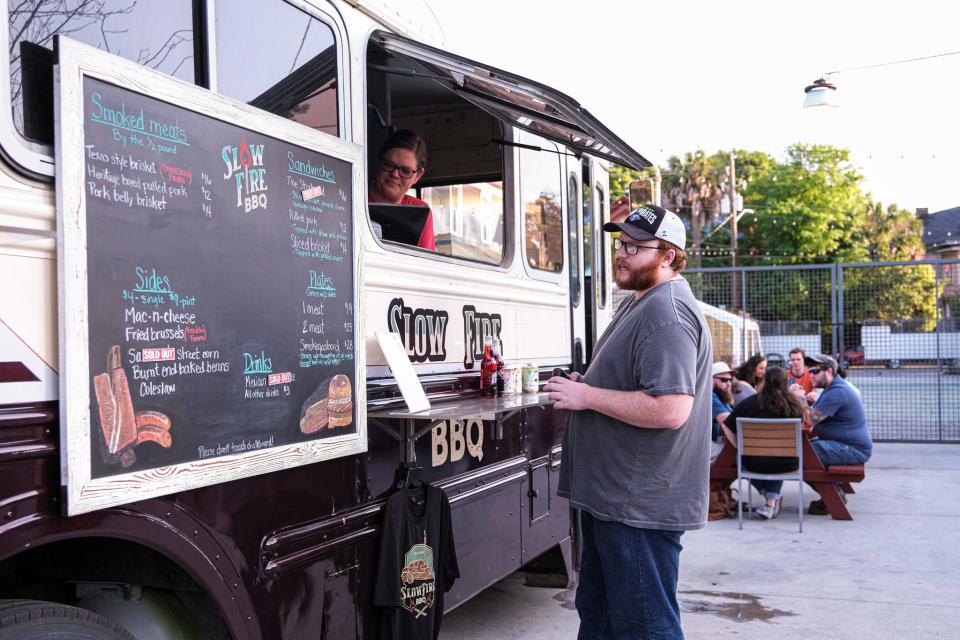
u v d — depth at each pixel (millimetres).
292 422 2568
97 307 1929
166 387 2113
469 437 3783
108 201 1968
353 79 3035
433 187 4785
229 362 2326
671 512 2988
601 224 6066
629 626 3010
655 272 3182
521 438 4336
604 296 6109
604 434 3066
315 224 2719
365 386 2918
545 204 4832
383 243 3162
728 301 12852
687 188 47969
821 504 7832
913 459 10789
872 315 12352
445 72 3475
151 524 2086
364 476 3000
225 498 2346
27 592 2377
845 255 39250
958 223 67375
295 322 2602
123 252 2004
